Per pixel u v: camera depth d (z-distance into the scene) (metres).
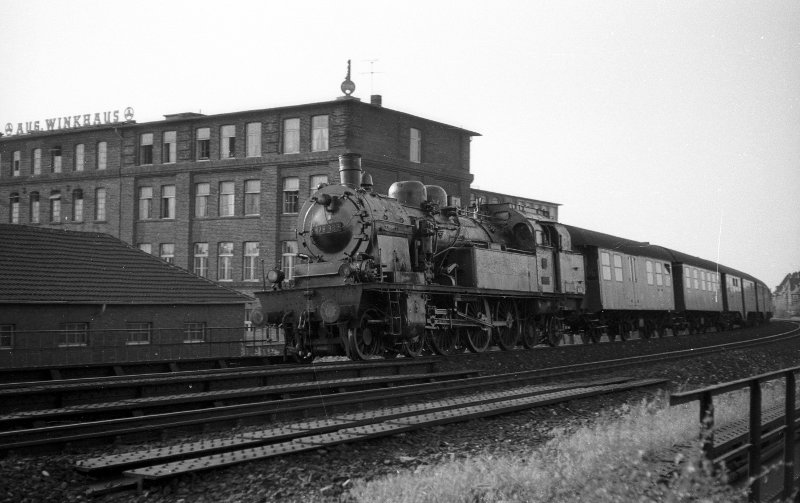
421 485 6.90
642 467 6.00
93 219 45.97
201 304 26.95
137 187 44.69
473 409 10.75
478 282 19.95
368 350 17.47
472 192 47.97
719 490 5.18
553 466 7.21
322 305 16.44
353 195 17.94
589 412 11.65
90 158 46.41
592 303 26.73
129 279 26.00
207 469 7.36
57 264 24.80
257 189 41.03
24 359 21.97
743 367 19.05
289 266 39.72
